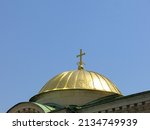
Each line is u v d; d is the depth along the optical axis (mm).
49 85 63156
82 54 68438
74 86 60719
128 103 46656
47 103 60719
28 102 56719
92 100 60031
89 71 65125
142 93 45844
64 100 60156
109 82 64562
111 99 49188
